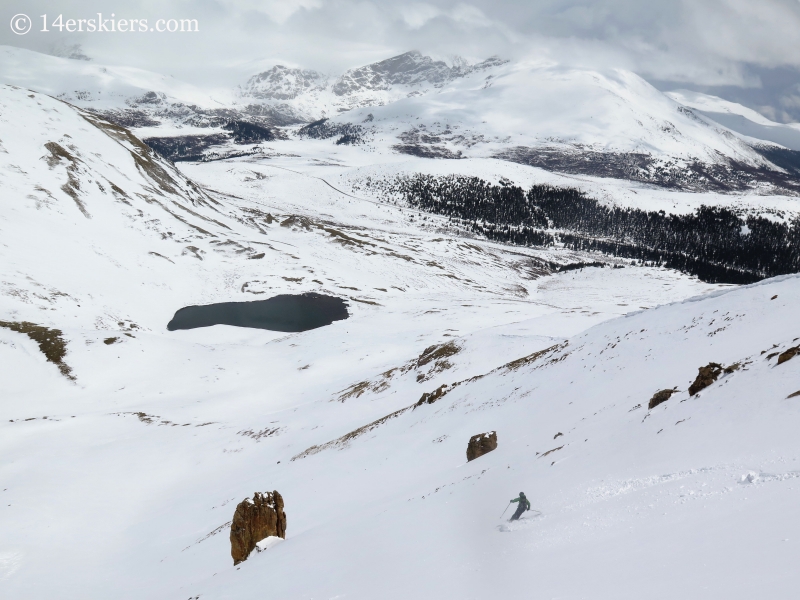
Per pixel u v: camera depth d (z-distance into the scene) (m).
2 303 96.69
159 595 27.86
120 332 91.19
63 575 34.84
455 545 16.05
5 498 44.75
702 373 21.84
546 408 34.59
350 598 14.02
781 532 9.29
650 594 8.59
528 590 10.66
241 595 18.34
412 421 46.59
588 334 43.78
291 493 38.62
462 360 62.94
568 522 14.73
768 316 29.22
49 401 72.62
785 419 15.00
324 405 63.66
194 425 64.69
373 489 34.12
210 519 39.56
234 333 110.88
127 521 43.69
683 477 14.49
